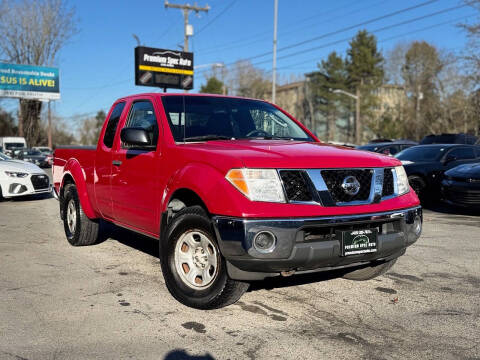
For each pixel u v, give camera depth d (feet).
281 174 11.09
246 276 11.23
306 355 9.72
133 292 13.75
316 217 10.93
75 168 19.26
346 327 11.25
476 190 28.71
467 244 20.89
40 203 35.86
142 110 15.89
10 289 13.98
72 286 14.32
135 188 14.92
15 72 147.43
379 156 13.15
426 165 36.45
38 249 19.47
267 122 16.08
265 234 10.67
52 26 150.20
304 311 12.30
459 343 10.40
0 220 27.58
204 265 12.17
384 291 14.07
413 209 12.76
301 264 10.98
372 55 194.29
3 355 9.64
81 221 19.26
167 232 12.68
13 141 136.36
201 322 11.47
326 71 195.62
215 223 11.02
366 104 193.47
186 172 12.26
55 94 153.89
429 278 15.52
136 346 10.11
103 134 17.80
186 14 118.21
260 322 11.50
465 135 51.47
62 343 10.23
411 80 204.95
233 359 9.53
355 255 11.53
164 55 109.09
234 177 11.02
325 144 14.19
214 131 14.70
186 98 15.64
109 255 18.34
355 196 11.78
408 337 10.70
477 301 13.24
